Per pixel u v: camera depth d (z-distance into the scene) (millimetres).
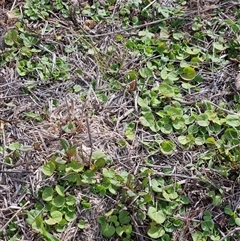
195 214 433
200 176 447
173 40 548
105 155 448
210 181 445
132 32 554
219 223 430
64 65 519
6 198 431
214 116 481
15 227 416
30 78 509
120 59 525
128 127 477
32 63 521
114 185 433
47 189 428
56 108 486
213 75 521
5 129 470
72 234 418
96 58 523
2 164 445
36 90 500
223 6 584
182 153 463
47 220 414
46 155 452
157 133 474
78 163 437
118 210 425
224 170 449
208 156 459
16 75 509
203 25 560
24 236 413
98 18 562
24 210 424
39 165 447
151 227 418
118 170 450
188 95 505
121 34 551
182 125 477
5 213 424
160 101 491
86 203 426
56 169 439
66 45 538
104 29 556
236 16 577
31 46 531
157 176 448
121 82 511
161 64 523
